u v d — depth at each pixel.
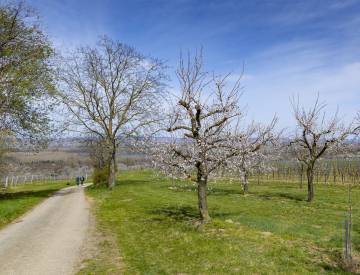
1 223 14.63
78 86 30.08
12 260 8.95
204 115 12.52
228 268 7.77
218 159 12.55
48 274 7.74
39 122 22.78
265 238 10.34
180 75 12.19
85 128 30.34
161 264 8.56
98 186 35.88
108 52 31.08
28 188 49.16
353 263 7.53
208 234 11.18
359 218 14.43
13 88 19.42
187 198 23.33
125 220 15.60
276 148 22.25
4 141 21.61
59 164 105.75
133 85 31.06
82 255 9.52
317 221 13.91
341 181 35.19
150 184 35.38
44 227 14.00
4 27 19.41
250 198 23.05
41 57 22.02
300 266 7.72
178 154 13.04
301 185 30.53
